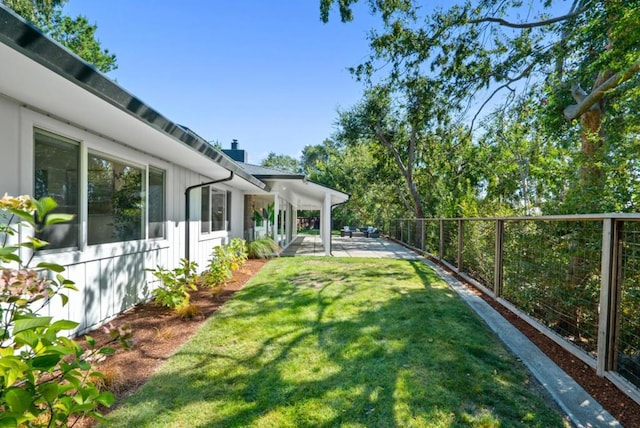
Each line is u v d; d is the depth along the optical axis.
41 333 1.42
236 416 2.16
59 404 1.36
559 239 3.73
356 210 30.52
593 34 4.92
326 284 6.21
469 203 9.45
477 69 7.59
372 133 17.77
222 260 6.18
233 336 3.53
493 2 7.03
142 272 4.80
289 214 17.33
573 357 3.11
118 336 2.00
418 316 4.28
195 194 6.78
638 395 2.32
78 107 2.81
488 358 3.07
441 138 12.16
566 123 6.27
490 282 5.71
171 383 2.55
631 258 2.59
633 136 4.43
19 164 2.78
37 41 1.71
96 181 3.80
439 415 2.21
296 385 2.55
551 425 2.12
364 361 2.97
